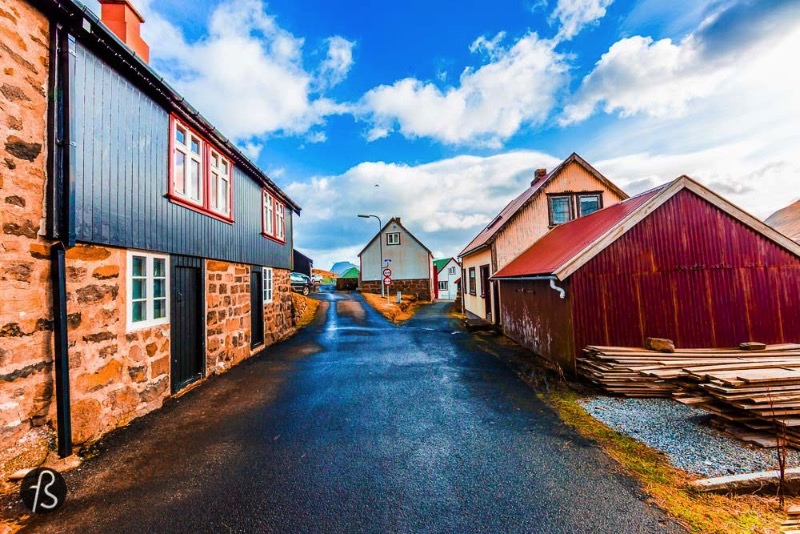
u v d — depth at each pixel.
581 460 3.75
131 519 2.85
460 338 11.72
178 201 6.19
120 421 4.69
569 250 8.10
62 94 3.96
